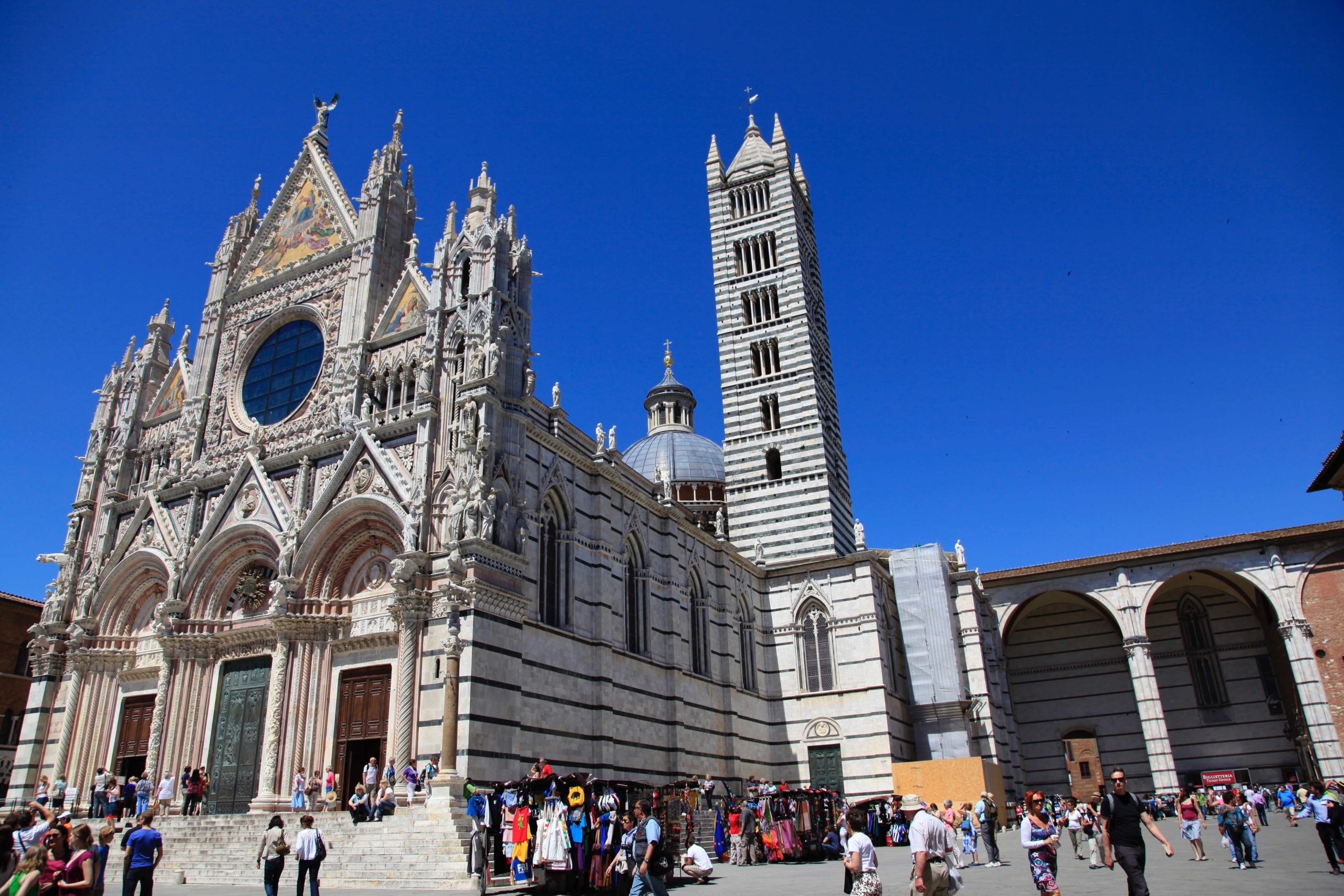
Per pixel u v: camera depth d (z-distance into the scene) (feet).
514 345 159.33
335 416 166.71
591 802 105.40
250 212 210.59
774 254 289.12
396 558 140.67
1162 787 259.60
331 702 148.46
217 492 179.01
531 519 156.66
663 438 325.01
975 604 257.55
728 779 205.46
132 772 168.35
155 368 209.56
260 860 83.15
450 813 115.75
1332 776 240.94
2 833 57.21
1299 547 261.85
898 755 227.20
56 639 182.09
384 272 181.98
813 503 258.37
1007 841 187.73
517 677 139.03
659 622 193.16
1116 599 279.08
